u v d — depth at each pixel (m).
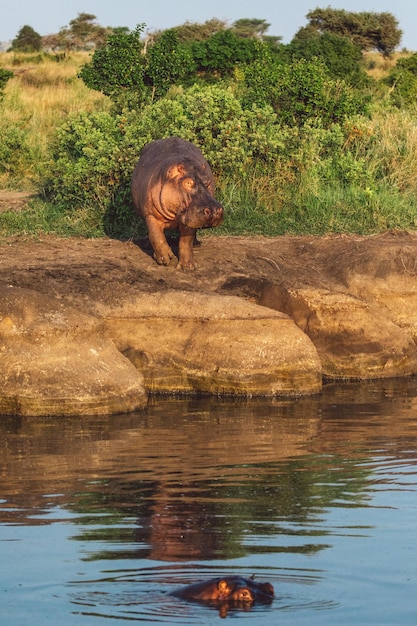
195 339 33.56
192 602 15.26
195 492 21.83
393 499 20.97
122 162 44.91
